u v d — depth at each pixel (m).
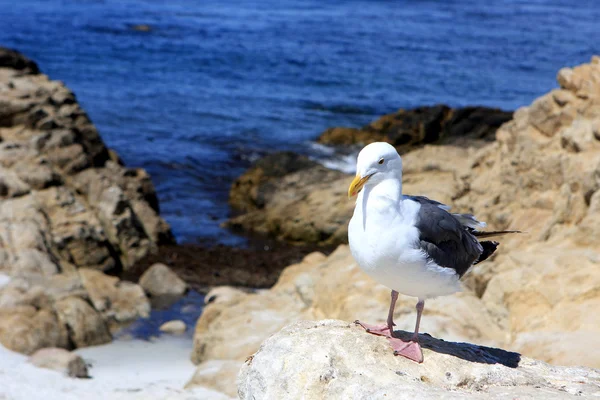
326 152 33.94
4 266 17.30
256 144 34.72
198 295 19.05
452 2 102.50
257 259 21.75
